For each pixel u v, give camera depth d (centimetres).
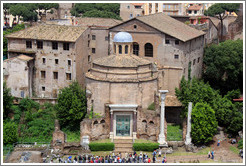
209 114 10025
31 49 11944
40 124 10850
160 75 11581
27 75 11694
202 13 19875
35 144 10250
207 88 10788
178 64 11600
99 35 12419
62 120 10625
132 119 10306
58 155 9719
